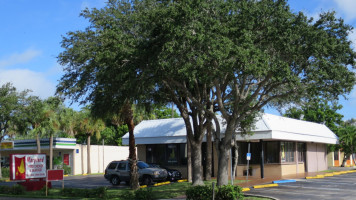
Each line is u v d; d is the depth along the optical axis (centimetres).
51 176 2220
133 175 2383
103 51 1652
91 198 2006
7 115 3712
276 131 2858
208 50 1447
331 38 1551
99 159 5388
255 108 1838
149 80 1675
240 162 3145
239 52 1412
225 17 1566
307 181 2644
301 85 1653
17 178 2342
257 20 1581
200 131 2288
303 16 1566
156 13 1543
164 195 2025
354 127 4728
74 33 1991
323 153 4225
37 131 4062
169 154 3375
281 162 3177
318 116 5394
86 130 4950
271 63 1542
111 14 1914
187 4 1466
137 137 3406
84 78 2012
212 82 1866
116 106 2069
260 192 2038
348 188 2202
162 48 1485
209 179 2736
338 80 1616
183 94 2164
